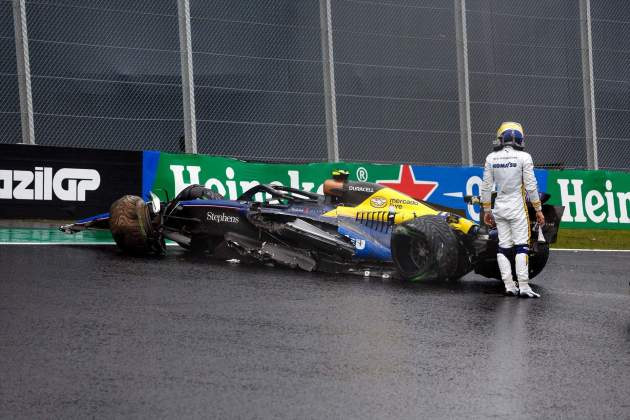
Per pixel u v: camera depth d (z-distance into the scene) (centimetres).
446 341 2092
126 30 4688
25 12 4469
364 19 5188
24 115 4456
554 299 2875
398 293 2786
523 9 5559
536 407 1595
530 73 5538
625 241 5341
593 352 2053
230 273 3055
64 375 1659
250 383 1659
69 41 4584
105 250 3588
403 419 1499
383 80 5197
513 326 2323
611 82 5741
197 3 4838
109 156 4500
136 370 1712
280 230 3294
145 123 4694
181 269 3092
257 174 4844
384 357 1900
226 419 1455
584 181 5472
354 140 5103
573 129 5584
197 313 2283
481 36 5469
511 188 2958
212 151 4816
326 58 5047
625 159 5716
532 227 3092
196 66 4825
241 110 4891
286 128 4959
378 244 3216
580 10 5631
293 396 1592
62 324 2072
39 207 4353
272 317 2278
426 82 5275
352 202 3344
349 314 2370
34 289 2522
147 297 2484
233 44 4900
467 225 3155
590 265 4062
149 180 4575
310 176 4934
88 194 4453
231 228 3459
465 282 3212
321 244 3206
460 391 1673
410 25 5272
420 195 5094
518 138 3003
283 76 4978
